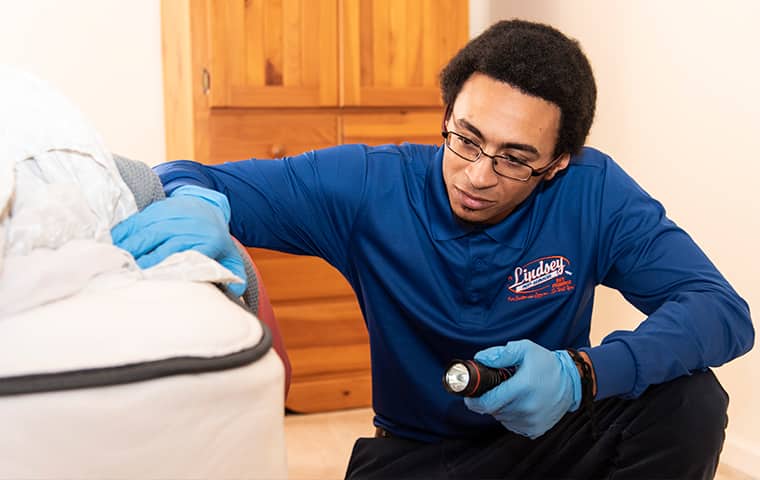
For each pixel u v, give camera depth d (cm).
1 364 51
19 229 64
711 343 117
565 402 105
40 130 71
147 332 55
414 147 136
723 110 229
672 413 118
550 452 126
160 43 284
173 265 69
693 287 123
